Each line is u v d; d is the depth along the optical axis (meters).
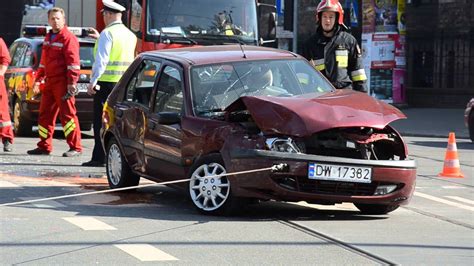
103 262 10.30
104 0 18.92
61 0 30.70
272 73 14.76
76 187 16.31
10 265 10.11
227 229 12.39
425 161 23.42
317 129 12.63
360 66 16.48
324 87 14.95
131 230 12.21
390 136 13.58
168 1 26.09
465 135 32.09
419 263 10.58
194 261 10.44
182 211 13.91
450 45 44.12
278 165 12.69
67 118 20.94
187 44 26.06
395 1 41.97
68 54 20.36
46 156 21.09
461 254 11.15
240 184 12.97
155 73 15.30
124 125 15.69
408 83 45.91
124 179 15.77
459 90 43.75
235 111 13.62
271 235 12.05
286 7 30.31
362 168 12.95
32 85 25.52
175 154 14.14
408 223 13.45
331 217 13.81
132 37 19.17
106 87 18.92
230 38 26.61
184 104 14.20
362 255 10.92
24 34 28.11
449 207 15.39
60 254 10.69
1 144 23.73
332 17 16.23
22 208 13.82
